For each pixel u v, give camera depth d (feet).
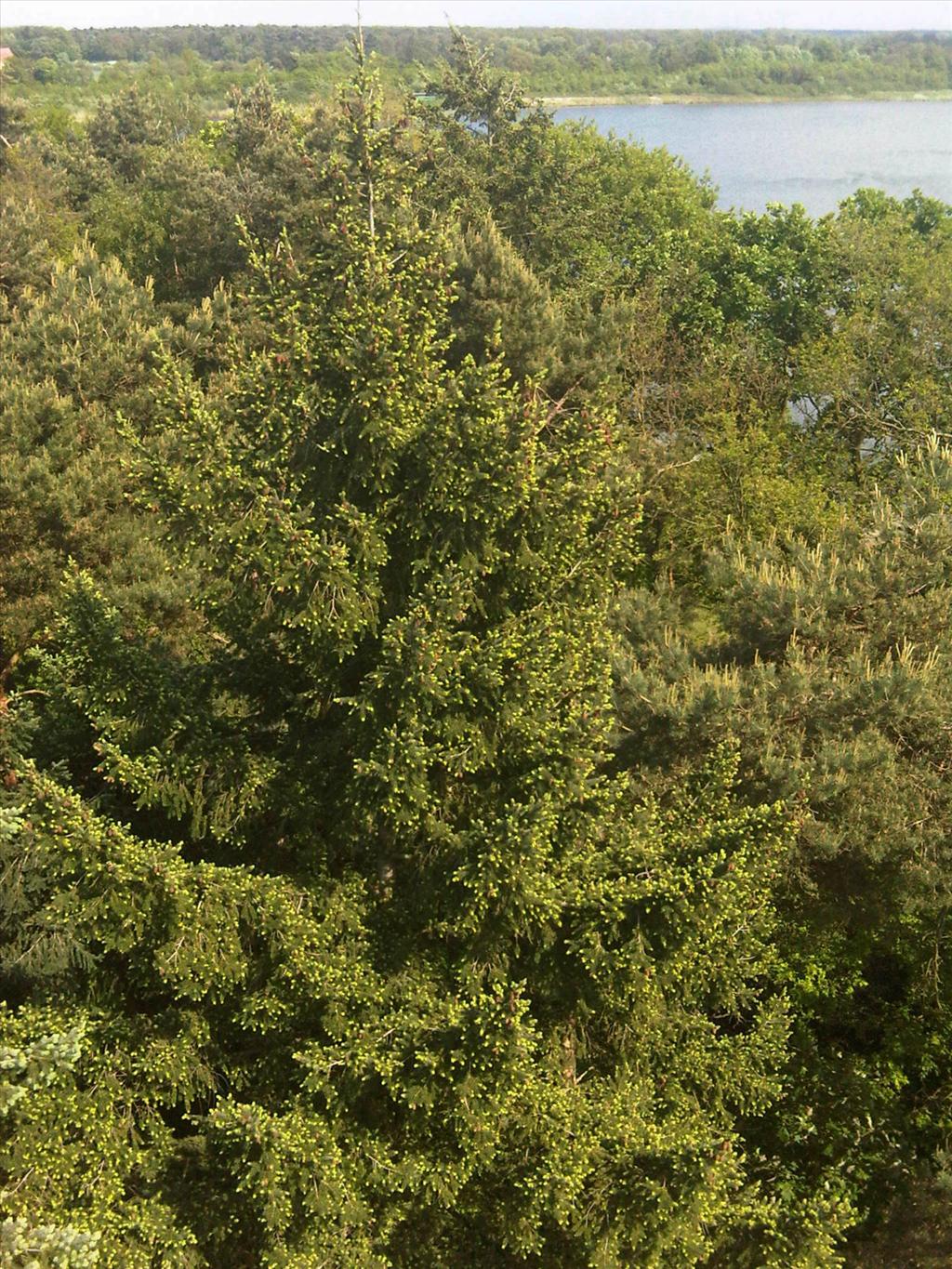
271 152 136.36
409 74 258.78
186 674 45.78
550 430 53.21
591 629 44.45
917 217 154.20
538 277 116.67
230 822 42.55
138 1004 48.47
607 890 39.73
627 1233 37.45
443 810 42.55
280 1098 43.68
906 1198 55.72
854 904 57.72
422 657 36.47
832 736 55.83
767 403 108.88
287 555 37.68
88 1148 40.52
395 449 39.22
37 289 116.98
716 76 550.77
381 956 42.45
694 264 127.65
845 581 61.67
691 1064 46.47
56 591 75.92
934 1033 63.16
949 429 102.94
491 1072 37.09
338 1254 39.27
